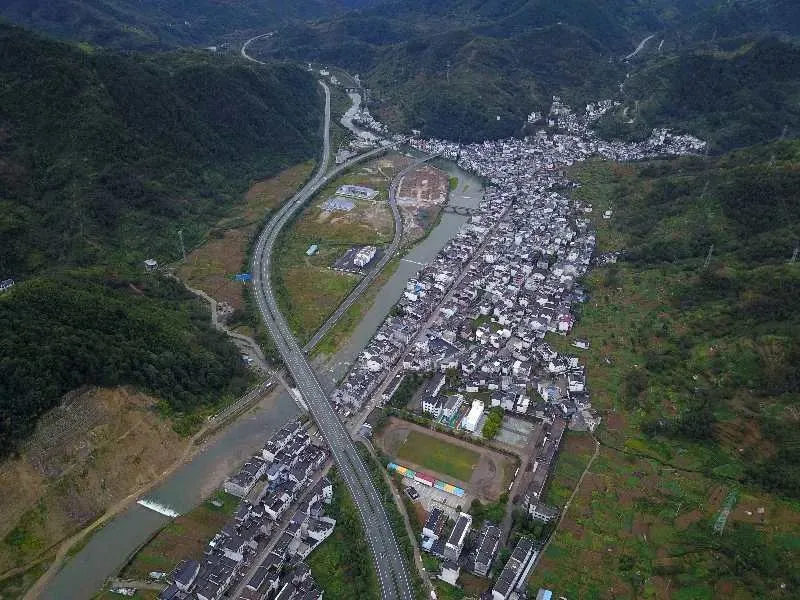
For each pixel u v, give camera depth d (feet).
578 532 574.97
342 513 604.49
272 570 541.34
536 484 620.90
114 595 525.75
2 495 573.74
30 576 543.39
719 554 539.29
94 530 589.73
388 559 557.33
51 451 612.70
